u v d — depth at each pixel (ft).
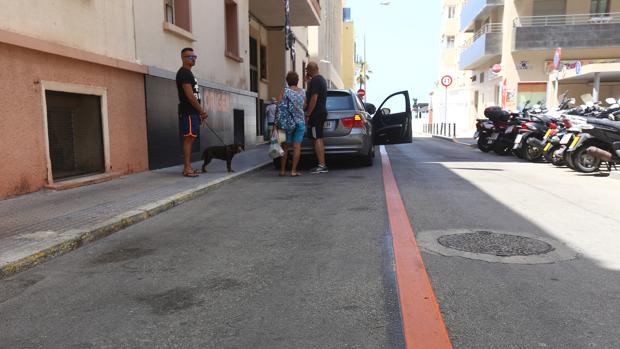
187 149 27.73
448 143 75.51
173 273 12.28
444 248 13.91
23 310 10.16
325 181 27.73
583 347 8.25
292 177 29.86
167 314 9.86
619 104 33.19
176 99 33.71
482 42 99.96
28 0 20.43
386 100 38.93
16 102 20.08
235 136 48.57
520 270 12.05
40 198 20.44
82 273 12.39
